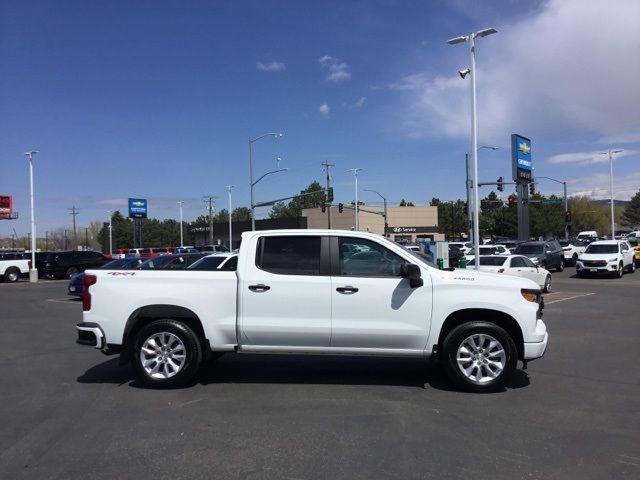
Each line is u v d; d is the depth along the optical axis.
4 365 8.02
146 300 6.55
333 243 6.55
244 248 6.60
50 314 14.82
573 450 4.54
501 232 84.06
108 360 8.37
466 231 106.56
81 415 5.54
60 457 4.44
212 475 4.08
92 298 6.65
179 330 6.49
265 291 6.42
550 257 28.72
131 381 6.95
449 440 4.77
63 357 8.62
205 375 7.17
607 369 7.44
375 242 6.54
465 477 4.02
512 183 37.91
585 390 6.38
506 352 6.21
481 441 4.74
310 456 4.42
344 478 4.01
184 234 150.12
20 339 10.48
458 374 6.27
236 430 5.04
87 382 6.92
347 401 5.96
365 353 6.40
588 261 25.61
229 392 6.35
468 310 6.38
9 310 15.92
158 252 59.56
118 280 6.63
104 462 4.33
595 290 19.83
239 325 6.43
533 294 6.37
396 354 6.38
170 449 4.59
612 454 4.45
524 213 54.62
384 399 6.03
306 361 8.02
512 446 4.62
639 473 4.09
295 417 5.41
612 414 5.48
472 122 21.08
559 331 10.68
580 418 5.36
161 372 6.57
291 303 6.39
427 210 94.94
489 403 5.87
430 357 6.42
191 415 5.50
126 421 5.33
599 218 114.62
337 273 6.45
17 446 4.69
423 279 6.33
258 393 6.30
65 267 33.38
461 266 22.72
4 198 65.81
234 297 6.48
